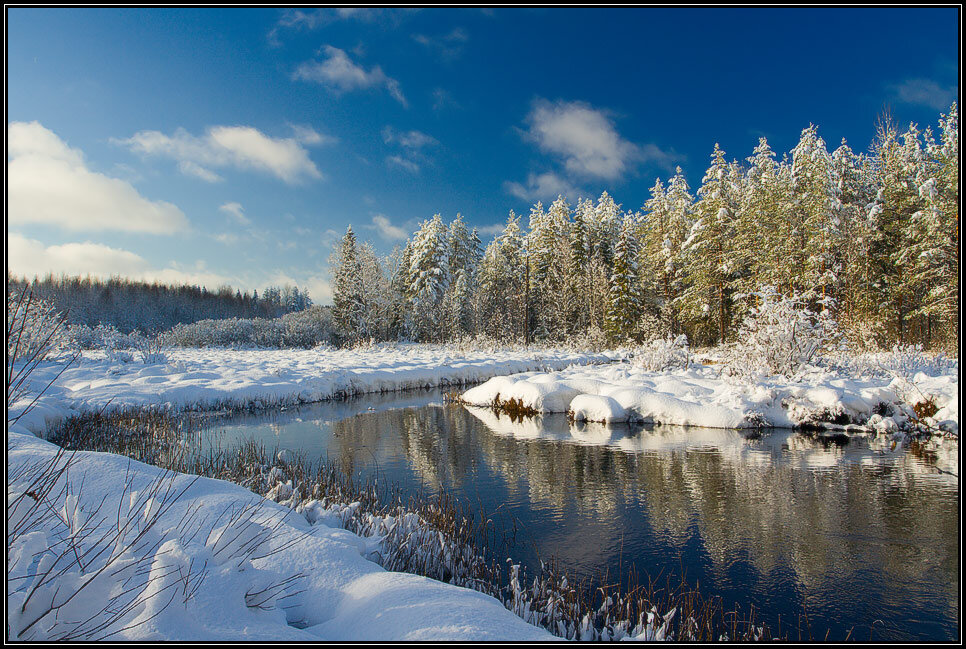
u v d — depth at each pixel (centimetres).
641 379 1536
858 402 1147
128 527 313
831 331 1493
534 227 4806
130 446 822
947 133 2452
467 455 955
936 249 2353
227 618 247
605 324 3638
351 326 3800
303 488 637
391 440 1076
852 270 2445
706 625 392
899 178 2655
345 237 3919
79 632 207
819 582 489
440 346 3650
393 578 320
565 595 432
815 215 2516
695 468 852
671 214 3634
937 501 681
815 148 2753
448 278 4262
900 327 2667
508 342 3666
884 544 562
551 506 691
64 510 295
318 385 1686
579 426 1218
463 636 243
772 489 742
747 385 1284
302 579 319
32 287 254
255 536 320
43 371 1451
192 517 370
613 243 4481
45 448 504
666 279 3722
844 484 755
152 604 223
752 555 544
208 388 1449
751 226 2953
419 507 661
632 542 579
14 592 221
